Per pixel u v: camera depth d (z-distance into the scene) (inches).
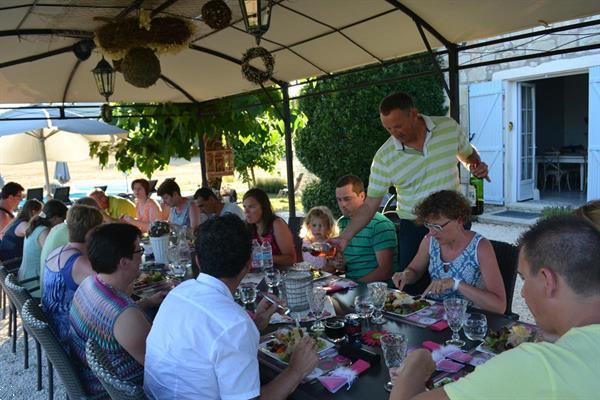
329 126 336.2
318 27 153.6
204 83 224.5
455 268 95.5
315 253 117.3
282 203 460.8
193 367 58.9
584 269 37.9
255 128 278.5
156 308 105.8
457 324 74.4
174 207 207.6
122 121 282.8
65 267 104.4
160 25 129.3
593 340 36.4
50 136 298.2
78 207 111.0
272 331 85.1
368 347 74.8
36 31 145.8
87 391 84.0
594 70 273.1
